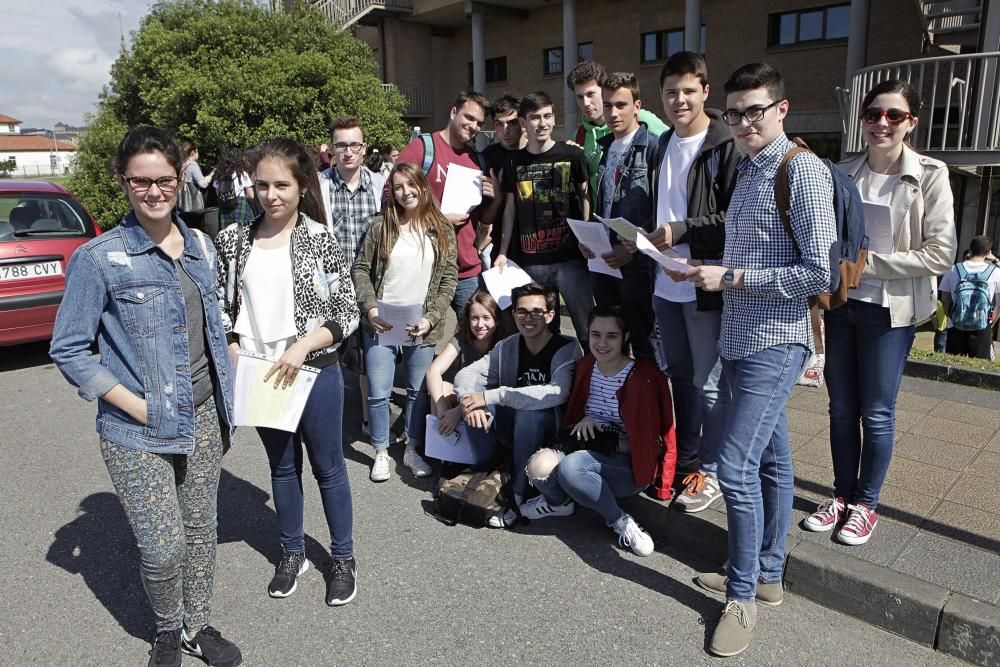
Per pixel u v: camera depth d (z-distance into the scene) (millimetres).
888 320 3000
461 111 4797
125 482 2414
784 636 2807
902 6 13398
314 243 2908
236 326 2902
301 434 3041
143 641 2885
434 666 2676
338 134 4609
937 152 8031
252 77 15023
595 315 3516
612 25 18750
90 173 18031
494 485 3750
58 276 6566
